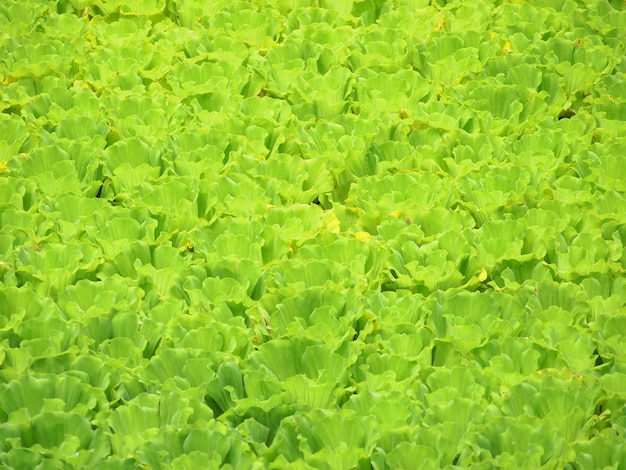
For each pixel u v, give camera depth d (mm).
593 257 2637
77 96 3127
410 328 2479
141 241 2664
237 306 2553
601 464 2254
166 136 3012
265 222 2775
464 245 2654
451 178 2896
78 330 2480
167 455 2244
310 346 2428
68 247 2652
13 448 2242
